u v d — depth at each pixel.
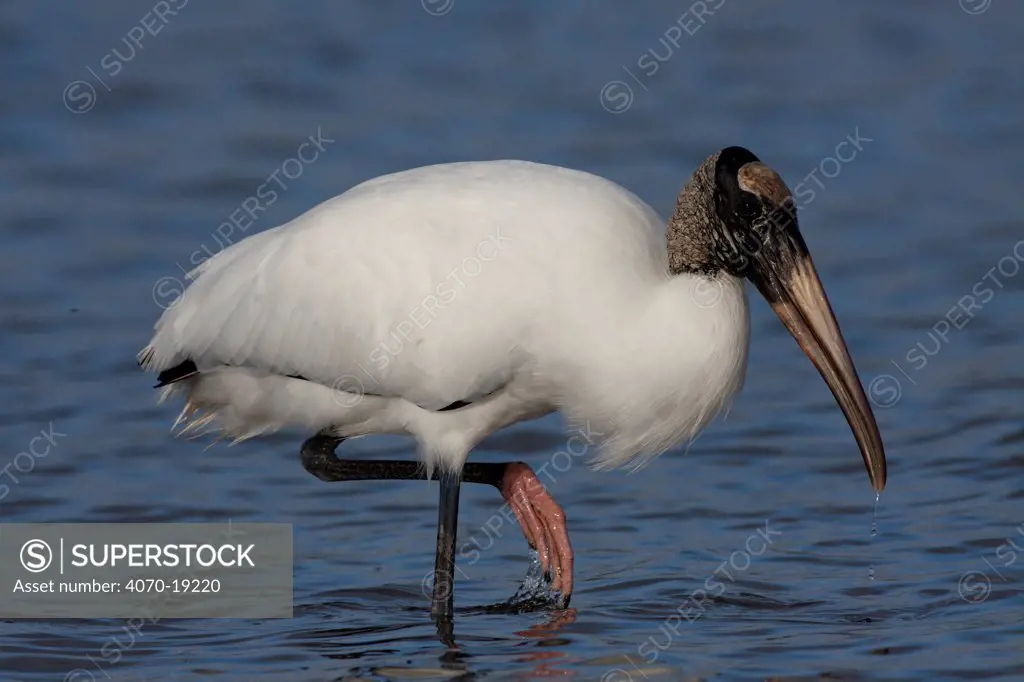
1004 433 14.16
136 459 14.17
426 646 9.95
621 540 12.20
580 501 13.14
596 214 10.57
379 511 13.03
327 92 25.81
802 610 10.50
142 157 22.97
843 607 10.54
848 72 27.09
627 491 13.34
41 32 27.25
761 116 24.84
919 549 11.66
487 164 11.18
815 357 10.57
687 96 25.86
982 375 15.74
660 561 11.68
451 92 25.83
